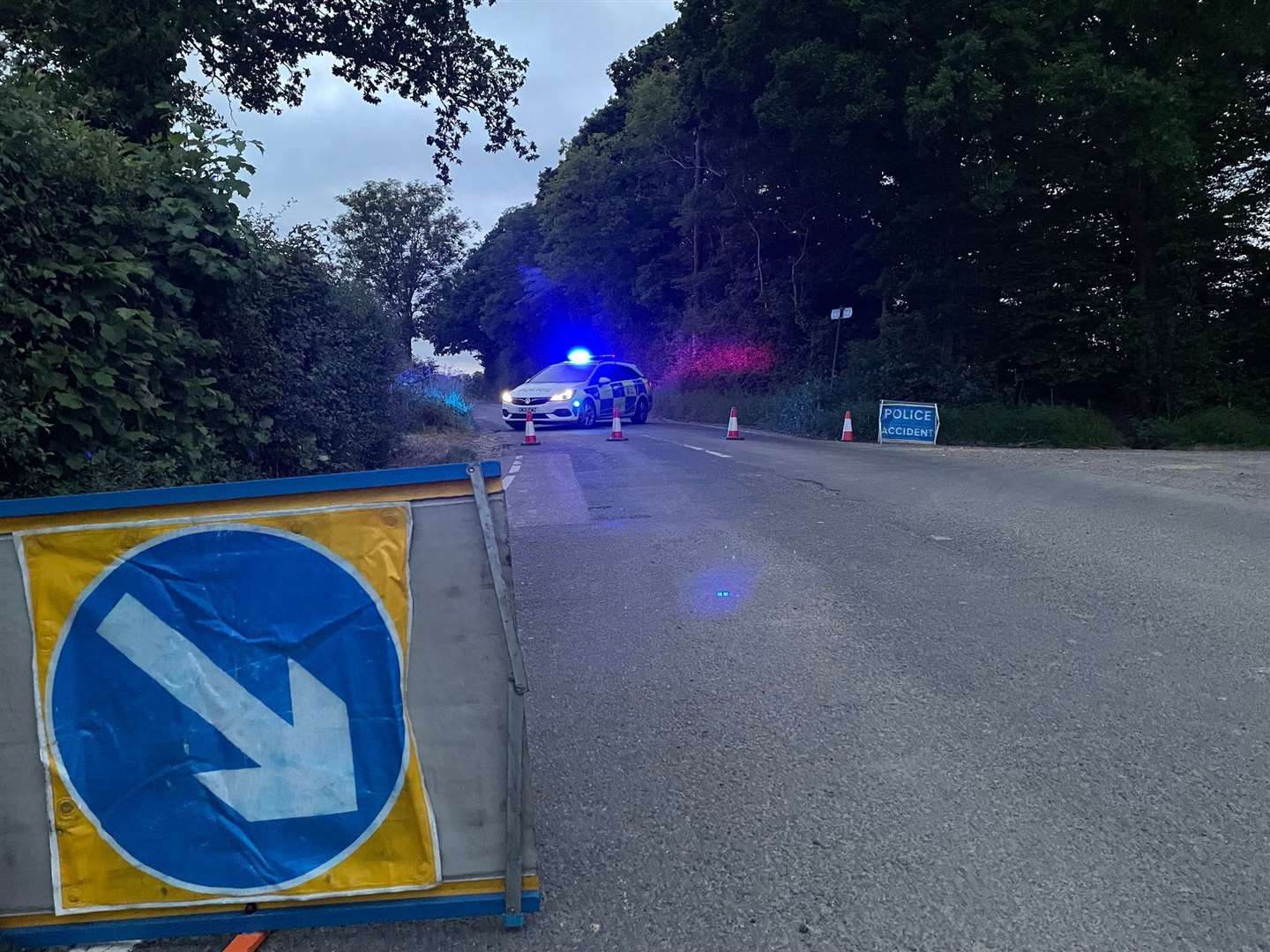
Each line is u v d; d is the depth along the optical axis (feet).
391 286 166.20
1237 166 78.38
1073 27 67.10
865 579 21.93
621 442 62.28
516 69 47.83
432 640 8.75
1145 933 8.91
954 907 9.39
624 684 15.72
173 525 8.56
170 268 20.84
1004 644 17.03
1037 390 81.92
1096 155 73.77
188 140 21.89
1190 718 13.65
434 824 8.86
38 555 8.50
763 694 15.08
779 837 10.80
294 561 8.65
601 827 11.15
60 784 8.59
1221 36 67.82
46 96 18.44
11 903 8.65
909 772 12.25
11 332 15.39
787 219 99.40
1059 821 10.93
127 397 17.54
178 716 8.64
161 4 32.60
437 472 8.64
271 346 25.95
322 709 8.75
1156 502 31.73
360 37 44.60
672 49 81.71
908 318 79.00
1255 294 81.10
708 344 114.01
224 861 8.73
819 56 66.54
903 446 62.23
